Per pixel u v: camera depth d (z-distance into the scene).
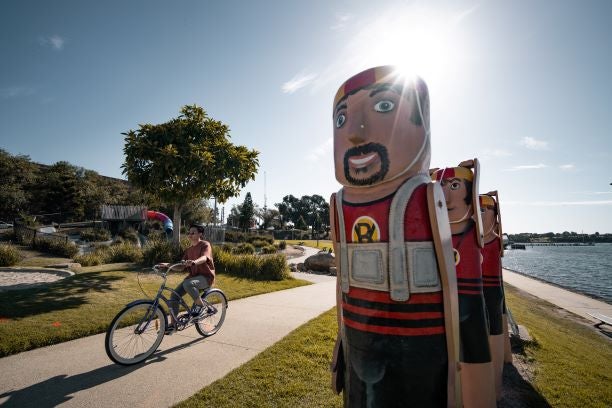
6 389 3.07
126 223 36.25
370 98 1.70
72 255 15.38
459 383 1.50
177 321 4.27
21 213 35.53
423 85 1.79
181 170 10.14
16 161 44.75
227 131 12.08
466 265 2.44
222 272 10.65
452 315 1.51
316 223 72.69
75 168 57.88
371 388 1.52
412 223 1.56
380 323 1.54
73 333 4.41
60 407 2.78
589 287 18.48
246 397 2.90
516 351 4.24
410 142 1.66
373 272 1.59
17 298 6.03
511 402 3.02
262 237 34.88
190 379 3.30
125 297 6.44
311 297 7.61
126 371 3.47
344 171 1.75
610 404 3.01
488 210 3.35
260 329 4.98
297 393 2.97
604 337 7.48
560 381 3.45
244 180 12.11
